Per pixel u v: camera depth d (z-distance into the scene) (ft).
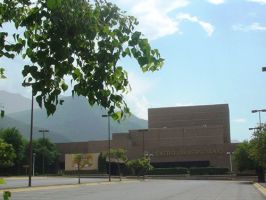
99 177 332.39
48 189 158.40
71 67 14.38
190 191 144.56
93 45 14.64
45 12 13.69
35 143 390.42
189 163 399.24
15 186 170.60
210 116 458.91
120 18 14.99
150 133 426.10
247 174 338.95
